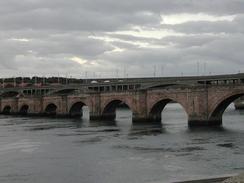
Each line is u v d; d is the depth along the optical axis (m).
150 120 137.25
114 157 68.75
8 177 55.75
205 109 115.19
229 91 108.19
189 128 113.69
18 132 115.56
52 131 117.06
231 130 105.19
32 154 74.38
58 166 62.50
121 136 99.06
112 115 162.88
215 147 76.75
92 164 63.31
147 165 61.22
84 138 96.81
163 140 88.75
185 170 57.00
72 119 173.00
